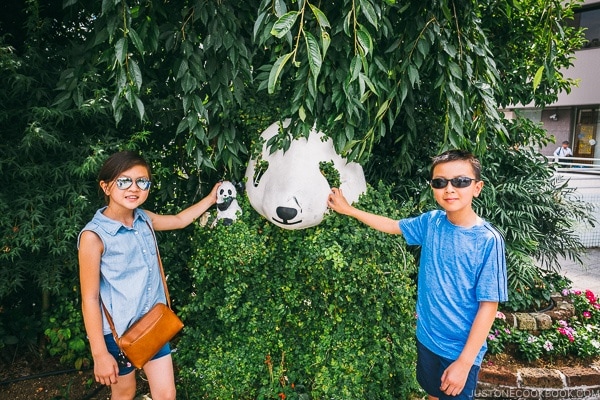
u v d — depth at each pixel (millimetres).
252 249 2385
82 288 1815
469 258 1794
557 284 4254
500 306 3822
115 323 1856
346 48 2135
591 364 3244
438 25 2316
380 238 2428
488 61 2584
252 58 2488
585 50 13258
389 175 3609
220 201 2469
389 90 2375
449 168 1806
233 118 2527
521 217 3861
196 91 2441
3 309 3158
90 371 3027
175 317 1955
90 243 1797
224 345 2617
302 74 2145
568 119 14094
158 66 2658
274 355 2629
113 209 1917
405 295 2508
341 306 2469
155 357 2029
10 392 2799
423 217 2074
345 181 2422
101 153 2447
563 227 4305
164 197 2871
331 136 2383
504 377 3004
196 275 2531
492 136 3330
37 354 3123
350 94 2156
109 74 2545
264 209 2305
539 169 4188
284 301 2514
